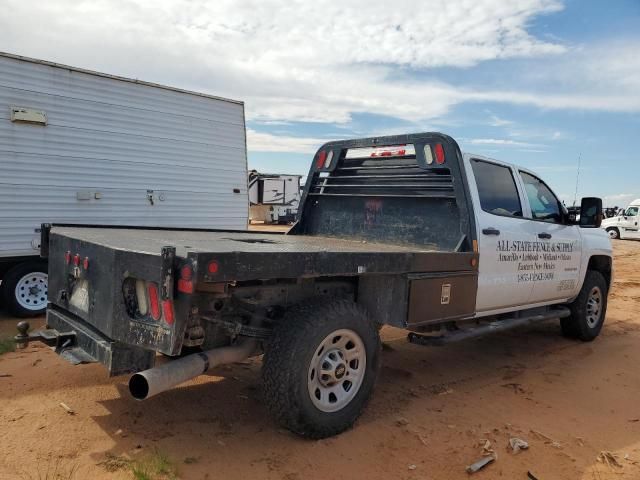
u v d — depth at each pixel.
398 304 4.15
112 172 8.51
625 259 19.06
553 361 6.05
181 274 2.99
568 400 4.81
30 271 7.62
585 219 6.34
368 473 3.32
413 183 5.45
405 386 4.98
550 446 3.82
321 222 6.40
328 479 3.23
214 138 9.82
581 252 6.56
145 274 3.12
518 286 5.47
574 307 6.82
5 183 7.42
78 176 8.13
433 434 3.92
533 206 6.05
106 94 8.38
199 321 3.51
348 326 3.78
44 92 7.73
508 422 4.21
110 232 4.93
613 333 7.65
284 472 3.27
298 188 32.12
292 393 3.49
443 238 5.13
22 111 7.51
